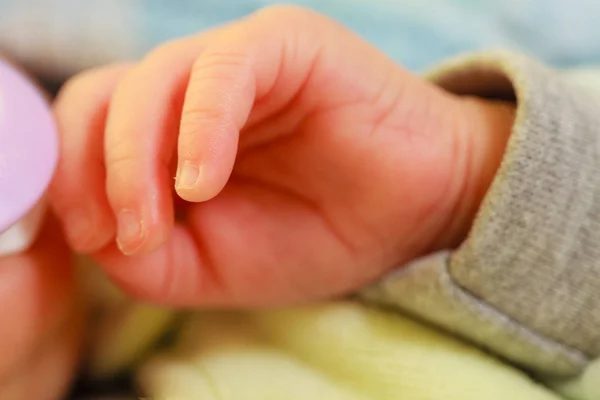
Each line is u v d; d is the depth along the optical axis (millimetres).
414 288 185
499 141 187
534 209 175
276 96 174
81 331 192
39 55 227
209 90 159
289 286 191
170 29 229
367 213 184
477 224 176
